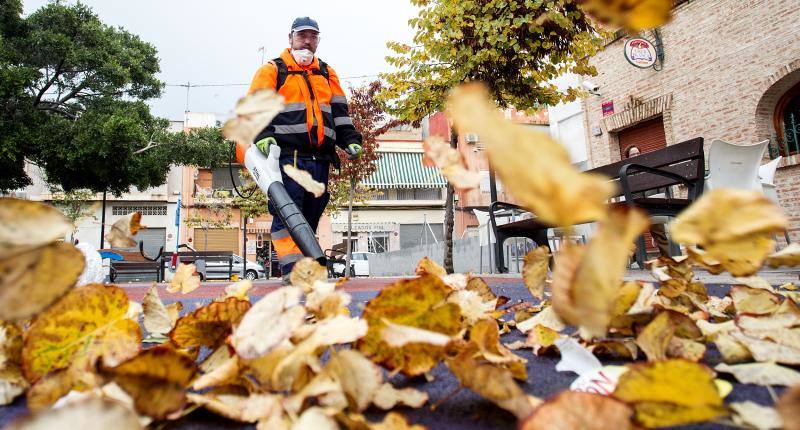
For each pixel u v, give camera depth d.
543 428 0.36
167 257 9.95
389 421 0.43
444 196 21.55
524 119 13.41
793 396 0.29
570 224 0.23
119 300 0.62
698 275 3.00
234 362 0.57
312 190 0.59
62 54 10.67
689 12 7.44
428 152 0.46
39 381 0.54
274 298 0.52
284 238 2.81
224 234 20.23
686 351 0.70
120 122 10.62
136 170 11.60
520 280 3.56
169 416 0.49
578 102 9.95
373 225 20.69
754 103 6.59
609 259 0.24
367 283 3.77
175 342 0.71
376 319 0.58
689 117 7.38
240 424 0.57
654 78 7.92
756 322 0.75
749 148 3.63
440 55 5.89
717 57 7.04
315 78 2.96
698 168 2.99
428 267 1.12
